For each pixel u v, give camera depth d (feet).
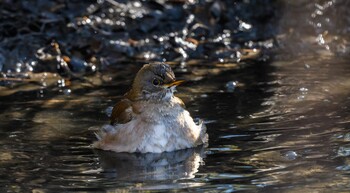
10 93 50.19
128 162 37.65
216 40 61.52
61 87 51.57
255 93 48.26
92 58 57.77
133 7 63.62
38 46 57.93
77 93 49.90
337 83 49.73
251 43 61.05
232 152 38.29
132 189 33.63
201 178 34.86
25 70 55.42
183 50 59.52
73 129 42.57
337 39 61.77
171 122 39.55
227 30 63.36
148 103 40.09
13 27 59.52
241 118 43.47
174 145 39.29
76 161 37.81
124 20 62.08
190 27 62.75
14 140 40.81
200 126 40.68
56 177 35.40
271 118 43.27
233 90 49.08
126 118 39.86
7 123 43.65
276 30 63.62
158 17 62.95
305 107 44.98
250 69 54.39
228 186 33.71
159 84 40.04
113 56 58.34
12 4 61.57
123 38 60.29
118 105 41.16
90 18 61.62
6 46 57.36
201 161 37.29
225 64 56.24
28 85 52.13
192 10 64.34
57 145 40.09
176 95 48.19
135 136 39.34
